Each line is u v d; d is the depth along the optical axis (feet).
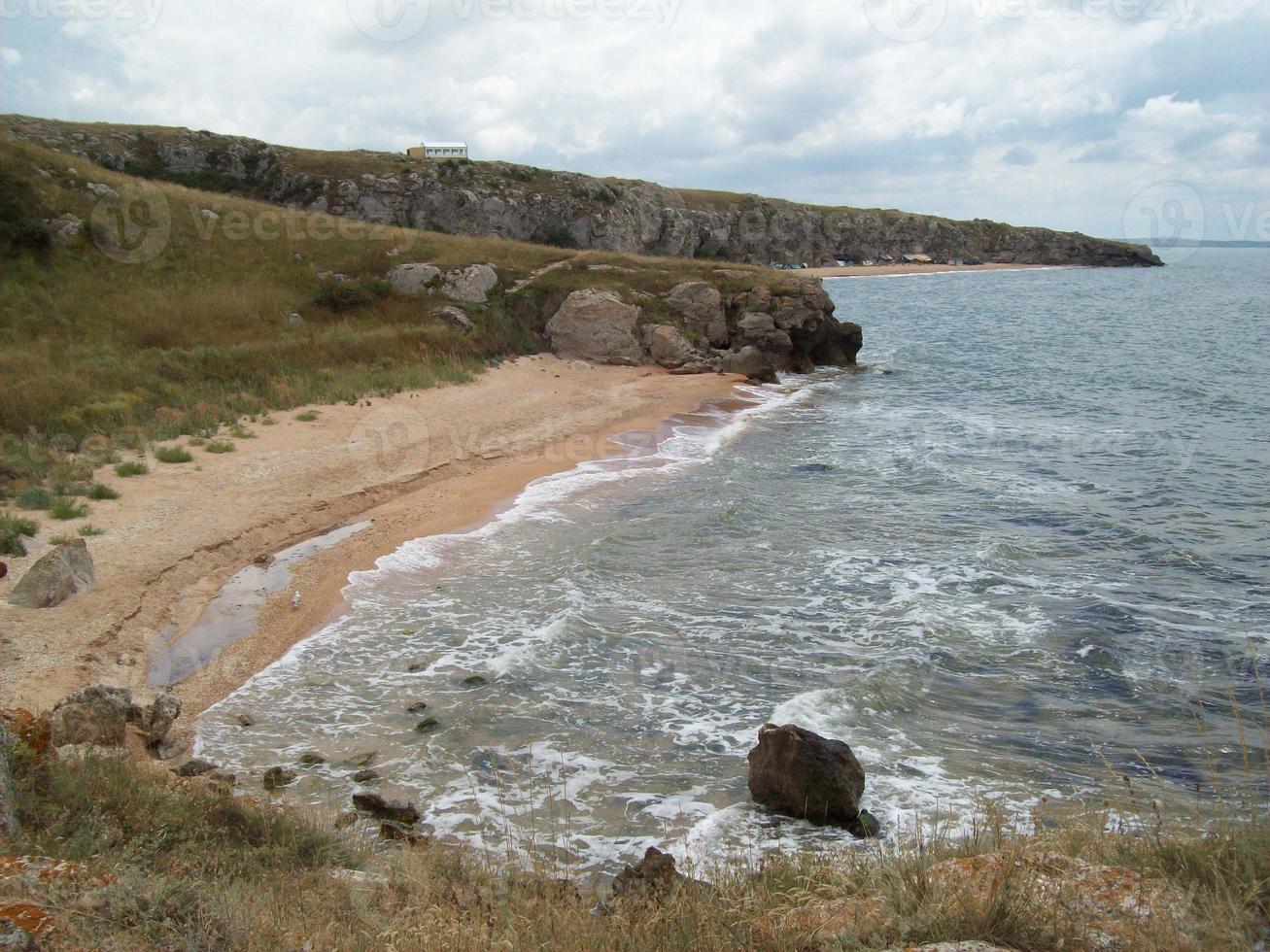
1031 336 160.35
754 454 67.97
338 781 24.45
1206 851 13.20
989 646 33.81
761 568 42.37
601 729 27.84
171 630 33.83
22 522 39.09
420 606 37.52
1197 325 175.83
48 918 10.93
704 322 109.29
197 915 12.05
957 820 22.41
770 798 23.11
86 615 32.76
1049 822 20.51
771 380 103.76
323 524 47.62
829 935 11.90
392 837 21.07
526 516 50.42
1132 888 12.00
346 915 14.01
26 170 98.73
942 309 221.46
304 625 35.53
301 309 92.63
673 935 12.80
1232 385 105.29
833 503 54.24
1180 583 41.22
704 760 26.07
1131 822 19.43
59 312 77.41
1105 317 196.85
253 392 70.64
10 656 29.12
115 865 13.34
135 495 46.55
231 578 39.70
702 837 21.66
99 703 23.39
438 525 48.52
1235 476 62.44
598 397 85.61
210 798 18.47
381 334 88.63
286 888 14.74
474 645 33.81
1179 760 25.84
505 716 28.45
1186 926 10.79
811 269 370.53
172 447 55.31
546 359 99.91
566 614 35.60
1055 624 35.83
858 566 42.68
